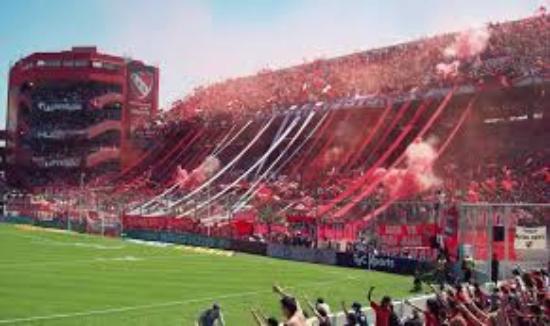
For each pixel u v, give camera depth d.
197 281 36.09
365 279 39.00
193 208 73.00
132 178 101.88
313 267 45.31
